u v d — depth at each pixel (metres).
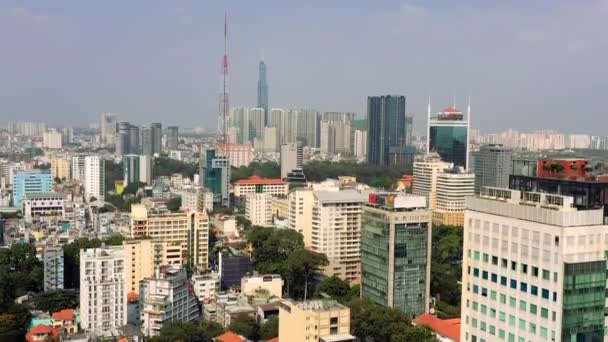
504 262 197.00
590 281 180.12
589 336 181.62
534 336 186.50
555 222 179.38
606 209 190.50
